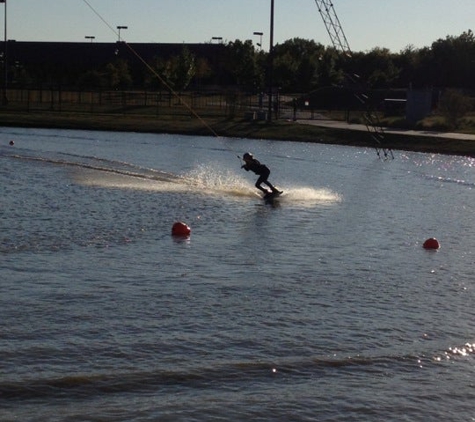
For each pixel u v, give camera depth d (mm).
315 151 44406
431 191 28422
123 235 17984
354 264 15992
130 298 12898
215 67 99812
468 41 96500
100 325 11500
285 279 14508
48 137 47094
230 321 11922
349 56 53188
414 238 19094
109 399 9078
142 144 44438
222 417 8742
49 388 9289
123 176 28891
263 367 10172
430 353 10859
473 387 9820
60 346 10602
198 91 86688
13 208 20859
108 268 14836
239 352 10656
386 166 37281
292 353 10695
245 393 9398
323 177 31984
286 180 30469
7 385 9297
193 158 37469
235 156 39094
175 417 8688
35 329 11227
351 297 13469
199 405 9008
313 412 8977
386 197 26438
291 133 52594
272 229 19562
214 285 13891
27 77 93062
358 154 43312
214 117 61000
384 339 11367
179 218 20562
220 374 9898
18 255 15586
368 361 10500
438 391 9672
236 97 70625
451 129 55344
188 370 9961
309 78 90000
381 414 9000
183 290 13492
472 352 10961
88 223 19250
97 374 9711
